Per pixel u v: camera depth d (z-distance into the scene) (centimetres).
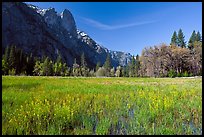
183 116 1132
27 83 2442
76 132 900
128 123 1028
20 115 1005
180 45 9431
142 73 9244
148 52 8669
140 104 1438
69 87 2303
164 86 2678
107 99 1550
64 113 1043
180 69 8169
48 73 9069
